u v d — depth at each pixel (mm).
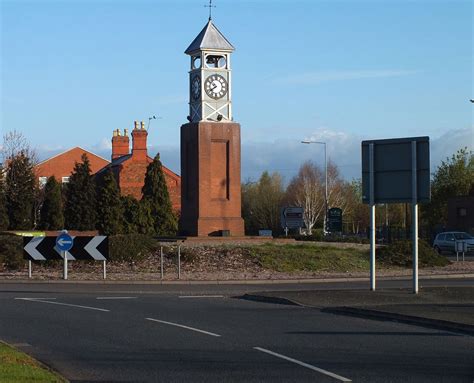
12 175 57000
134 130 75188
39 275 32375
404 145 23078
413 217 22750
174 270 33906
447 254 54719
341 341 14312
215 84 40844
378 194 23609
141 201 56031
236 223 40625
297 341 14328
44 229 54969
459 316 17078
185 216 41469
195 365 11906
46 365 11898
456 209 74938
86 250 31438
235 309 20156
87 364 12117
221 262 34906
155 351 13266
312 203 89625
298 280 31016
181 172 41906
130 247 35562
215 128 40562
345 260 36375
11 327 16531
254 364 11953
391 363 11961
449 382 10477
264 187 102250
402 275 33500
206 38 40875
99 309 20125
